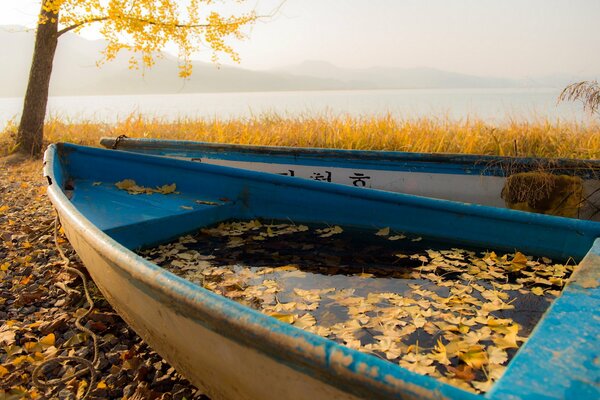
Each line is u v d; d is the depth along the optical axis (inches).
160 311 78.7
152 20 343.6
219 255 133.7
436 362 81.1
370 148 311.7
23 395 94.1
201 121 434.9
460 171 175.0
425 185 180.5
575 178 160.9
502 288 106.5
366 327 92.6
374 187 187.3
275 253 133.9
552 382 56.4
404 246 134.8
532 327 90.8
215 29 349.7
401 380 47.4
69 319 122.2
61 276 145.9
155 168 181.9
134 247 137.9
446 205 130.3
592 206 161.2
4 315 124.4
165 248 140.1
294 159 197.0
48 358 105.0
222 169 168.9
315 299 104.7
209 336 68.0
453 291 106.4
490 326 90.3
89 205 156.6
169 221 145.8
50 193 141.1
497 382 56.9
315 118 390.0
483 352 81.2
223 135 350.0
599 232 108.7
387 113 372.8
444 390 45.8
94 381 95.7
